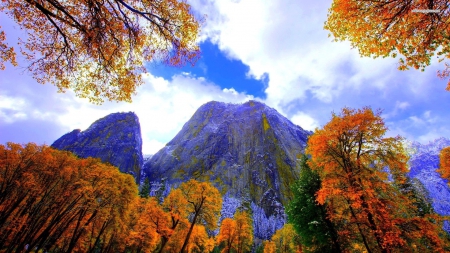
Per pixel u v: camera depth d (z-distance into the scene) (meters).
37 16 5.83
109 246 32.78
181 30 6.66
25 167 22.77
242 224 41.28
